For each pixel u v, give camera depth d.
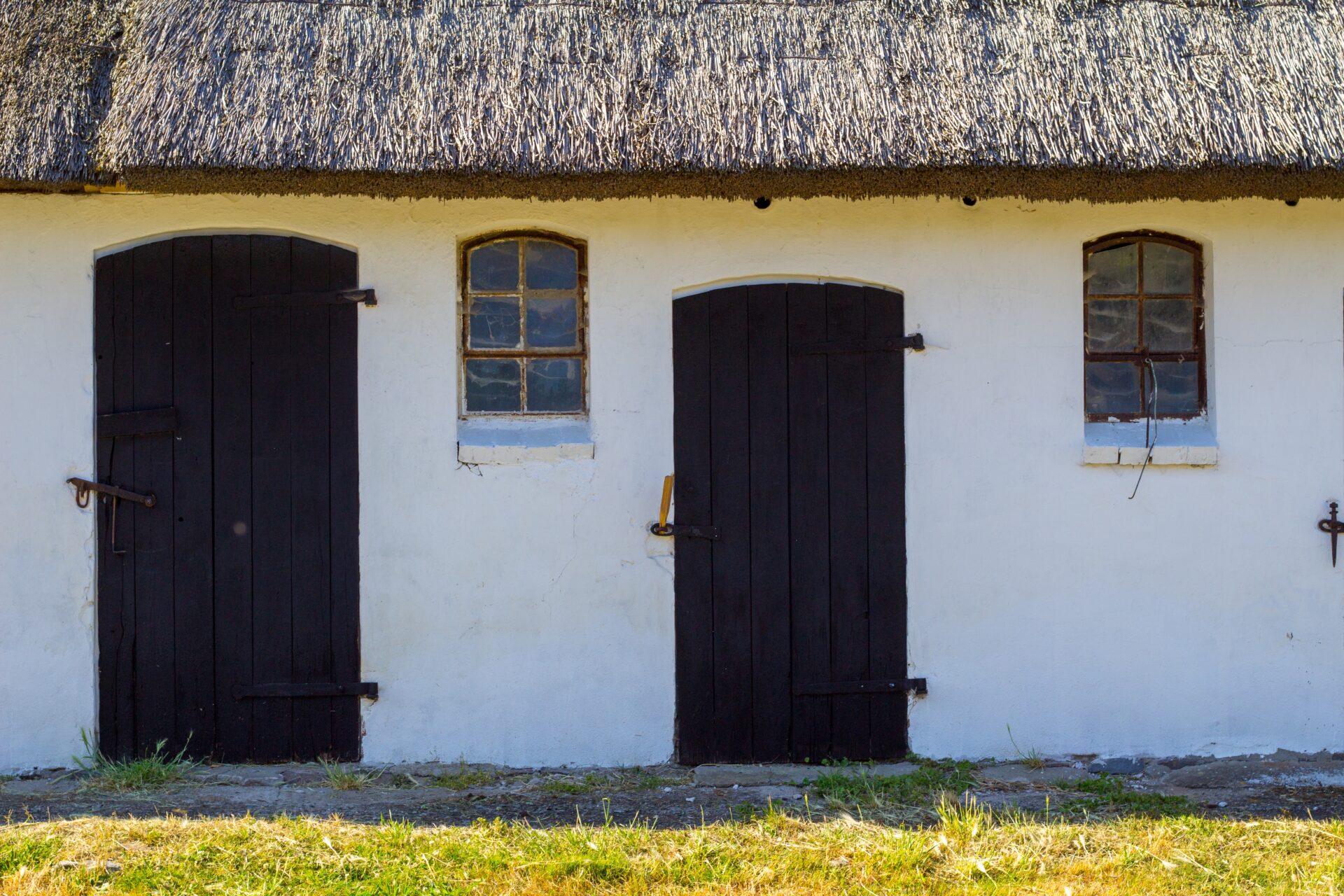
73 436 5.27
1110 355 5.62
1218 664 5.51
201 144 4.77
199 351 5.31
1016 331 5.48
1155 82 5.16
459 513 5.38
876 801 4.95
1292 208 5.50
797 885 4.22
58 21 5.18
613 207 5.39
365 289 5.32
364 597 5.37
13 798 4.95
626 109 5.00
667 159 4.88
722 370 5.45
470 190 5.03
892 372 5.48
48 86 5.00
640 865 4.33
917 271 5.45
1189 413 5.59
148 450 5.31
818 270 5.43
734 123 4.98
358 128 4.88
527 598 5.41
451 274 5.37
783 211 5.42
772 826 4.67
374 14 5.26
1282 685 5.51
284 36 5.12
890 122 5.00
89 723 5.29
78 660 5.28
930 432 5.48
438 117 4.93
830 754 5.49
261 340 5.33
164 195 5.25
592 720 5.44
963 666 5.50
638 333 5.41
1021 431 5.48
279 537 5.35
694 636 5.45
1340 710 5.51
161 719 5.33
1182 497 5.50
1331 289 5.50
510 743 5.41
